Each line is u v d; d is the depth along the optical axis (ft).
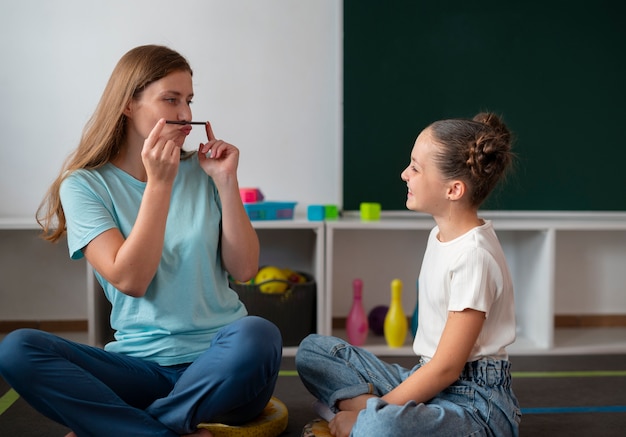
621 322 9.73
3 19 8.69
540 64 9.14
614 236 9.69
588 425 6.02
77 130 8.86
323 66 9.14
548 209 9.25
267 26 9.03
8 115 8.79
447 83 9.11
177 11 8.89
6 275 9.08
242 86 9.05
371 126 9.10
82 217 4.78
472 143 4.89
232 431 5.21
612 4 9.16
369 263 9.55
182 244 4.99
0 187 8.84
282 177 9.20
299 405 6.48
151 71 4.87
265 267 8.82
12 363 4.42
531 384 7.21
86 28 8.79
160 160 4.59
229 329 4.75
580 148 9.25
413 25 9.04
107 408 4.61
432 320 5.12
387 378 5.31
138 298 4.96
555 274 9.64
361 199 9.16
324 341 5.47
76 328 9.18
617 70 9.22
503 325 4.94
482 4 9.06
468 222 5.05
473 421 4.77
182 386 4.71
